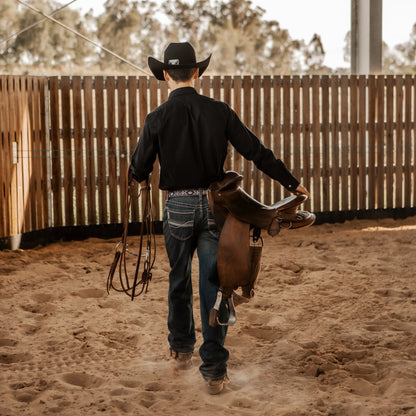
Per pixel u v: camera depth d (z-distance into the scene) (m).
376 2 14.20
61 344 5.45
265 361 5.07
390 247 9.51
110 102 10.70
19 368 4.92
